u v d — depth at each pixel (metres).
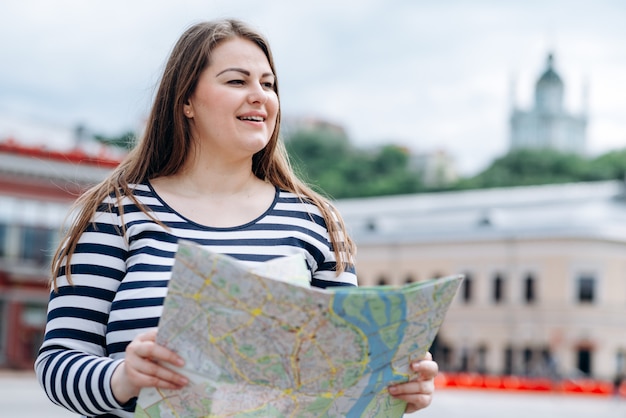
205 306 2.31
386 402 2.50
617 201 52.81
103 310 2.66
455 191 96.50
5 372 34.53
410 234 53.06
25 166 34.53
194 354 2.35
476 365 51.22
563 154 98.44
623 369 49.81
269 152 2.92
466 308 51.59
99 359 2.50
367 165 99.00
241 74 2.77
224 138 2.76
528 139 111.25
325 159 99.12
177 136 2.81
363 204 57.41
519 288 50.66
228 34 2.78
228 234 2.75
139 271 2.64
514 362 50.44
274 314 2.31
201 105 2.77
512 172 97.94
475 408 27.80
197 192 2.82
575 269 49.75
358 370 2.40
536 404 32.19
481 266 51.44
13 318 35.22
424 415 23.69
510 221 51.94
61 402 2.54
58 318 2.64
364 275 54.06
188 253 2.26
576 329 49.62
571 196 52.84
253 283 2.28
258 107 2.78
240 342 2.33
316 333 2.33
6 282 35.00
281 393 2.38
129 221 2.71
